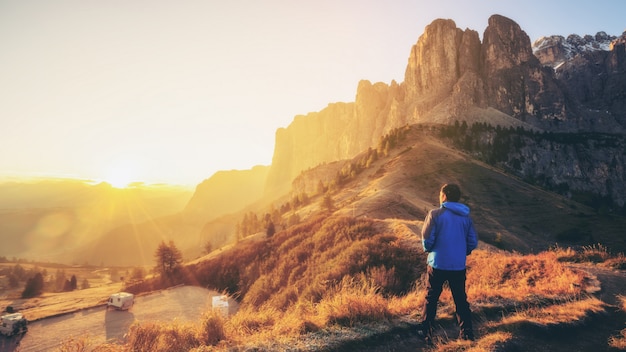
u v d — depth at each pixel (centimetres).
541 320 590
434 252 556
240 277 6003
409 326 591
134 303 6856
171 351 520
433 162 13662
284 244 5894
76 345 496
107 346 512
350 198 11438
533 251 7738
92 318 6291
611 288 878
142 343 536
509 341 502
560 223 9031
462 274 548
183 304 6131
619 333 571
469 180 12075
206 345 539
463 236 554
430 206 9281
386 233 3925
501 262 1329
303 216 11356
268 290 3850
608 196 19525
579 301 726
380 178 12850
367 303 632
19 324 5547
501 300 747
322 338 536
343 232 4550
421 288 856
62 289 14038
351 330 567
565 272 1048
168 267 8756
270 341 529
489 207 10431
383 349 514
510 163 19850
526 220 9562
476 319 637
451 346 501
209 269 7625
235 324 611
